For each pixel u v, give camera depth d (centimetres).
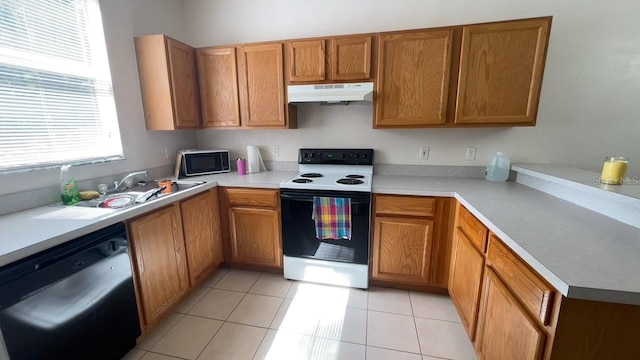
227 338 167
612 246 101
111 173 197
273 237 227
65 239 116
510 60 182
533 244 102
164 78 211
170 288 180
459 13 212
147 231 160
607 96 198
